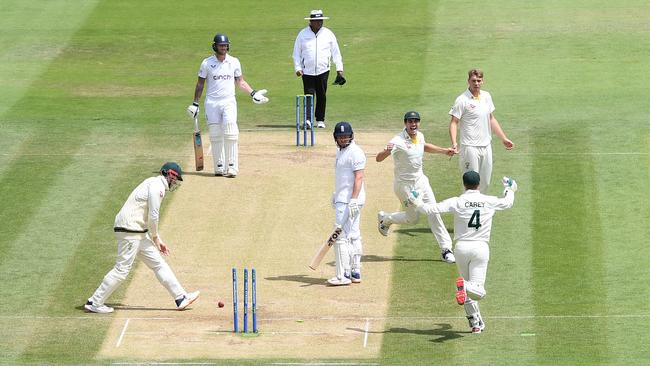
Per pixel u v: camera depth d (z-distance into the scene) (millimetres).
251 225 73438
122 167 82562
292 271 67625
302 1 128875
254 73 107000
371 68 107312
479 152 71312
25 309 63125
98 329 60812
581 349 57688
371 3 127188
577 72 104438
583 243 70000
